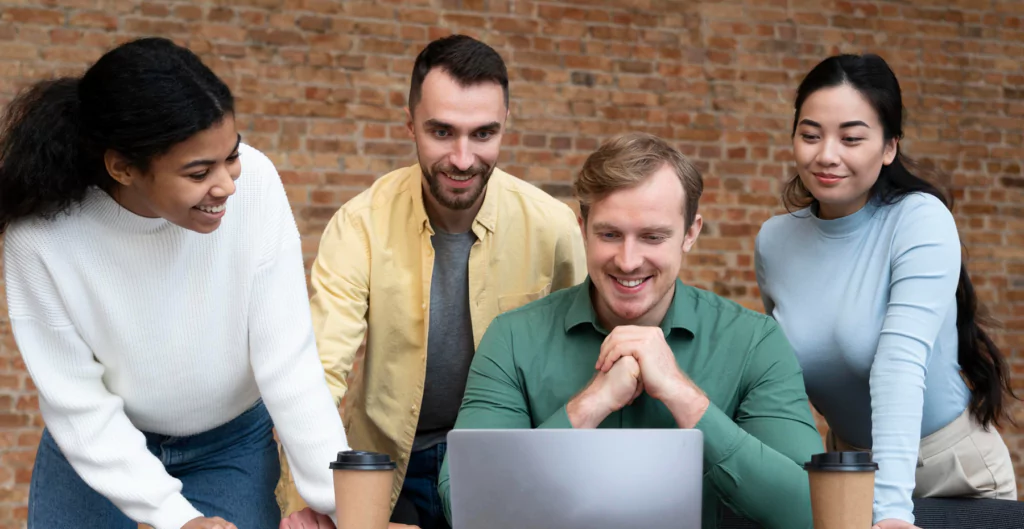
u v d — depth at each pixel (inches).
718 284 210.2
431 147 87.6
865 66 83.6
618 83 206.4
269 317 73.0
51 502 75.1
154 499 69.3
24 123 65.4
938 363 88.0
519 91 200.5
